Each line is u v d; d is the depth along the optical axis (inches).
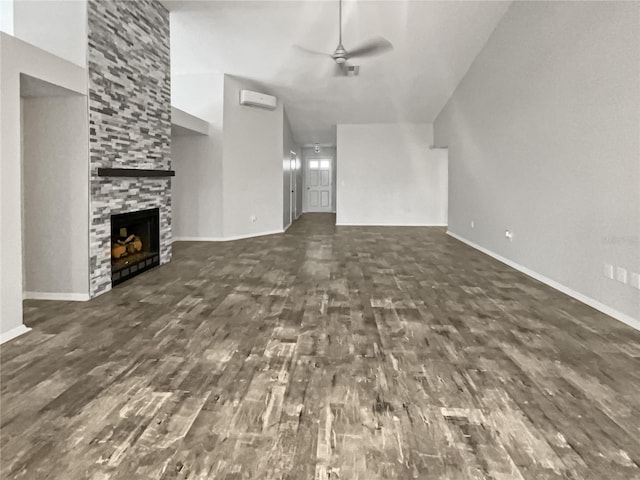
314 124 416.8
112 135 161.2
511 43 213.5
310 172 607.2
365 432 69.4
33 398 80.0
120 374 90.4
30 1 147.5
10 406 77.0
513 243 212.2
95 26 150.1
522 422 72.7
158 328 119.6
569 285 158.6
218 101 294.4
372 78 306.2
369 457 62.9
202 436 67.9
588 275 146.3
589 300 144.8
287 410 76.1
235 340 110.6
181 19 222.1
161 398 80.2
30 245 149.4
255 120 327.6
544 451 64.6
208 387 84.7
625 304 127.0
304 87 322.3
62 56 146.5
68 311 134.8
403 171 417.1
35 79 124.3
